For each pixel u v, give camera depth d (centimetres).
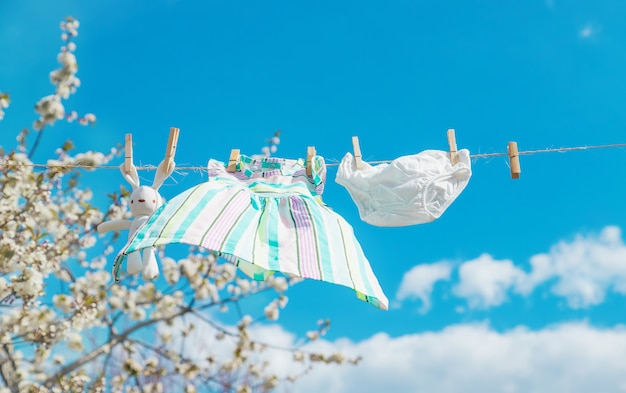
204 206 315
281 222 329
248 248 307
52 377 482
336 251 324
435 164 354
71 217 510
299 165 363
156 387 539
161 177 345
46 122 451
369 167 367
